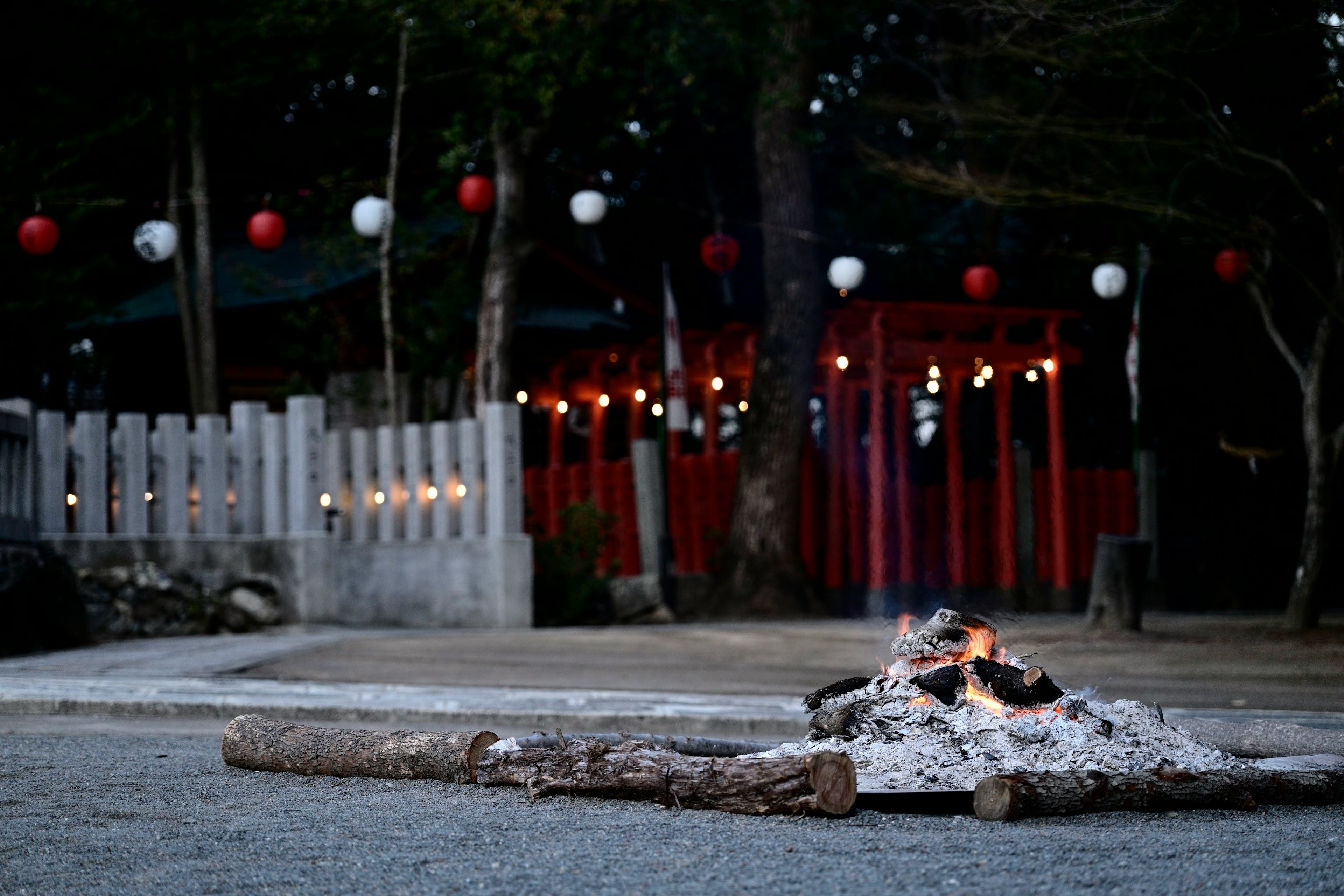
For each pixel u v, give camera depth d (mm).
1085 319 29047
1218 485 28688
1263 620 18656
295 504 17359
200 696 10312
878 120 29078
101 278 25531
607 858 4625
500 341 19984
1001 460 23828
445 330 21828
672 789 5625
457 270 22125
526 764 6113
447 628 17625
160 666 12484
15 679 11586
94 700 10125
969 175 20828
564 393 25203
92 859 4715
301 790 6203
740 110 27500
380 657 13297
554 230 30625
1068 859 4566
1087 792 5418
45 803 5902
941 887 4176
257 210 27891
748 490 21531
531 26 19531
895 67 29344
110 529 17516
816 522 23469
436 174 27078
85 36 22234
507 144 20266
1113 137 17312
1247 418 25328
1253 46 15648
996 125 20328
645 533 21656
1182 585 27406
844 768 5414
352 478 18938
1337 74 14914
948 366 23750
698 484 23016
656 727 9117
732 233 31812
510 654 13617
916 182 19453
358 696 10438
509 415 17359
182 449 17562
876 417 22078
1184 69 15516
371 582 18594
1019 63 21734
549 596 19078
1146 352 28656
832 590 22781
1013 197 18500
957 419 24531
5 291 22391
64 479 17031
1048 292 27922
